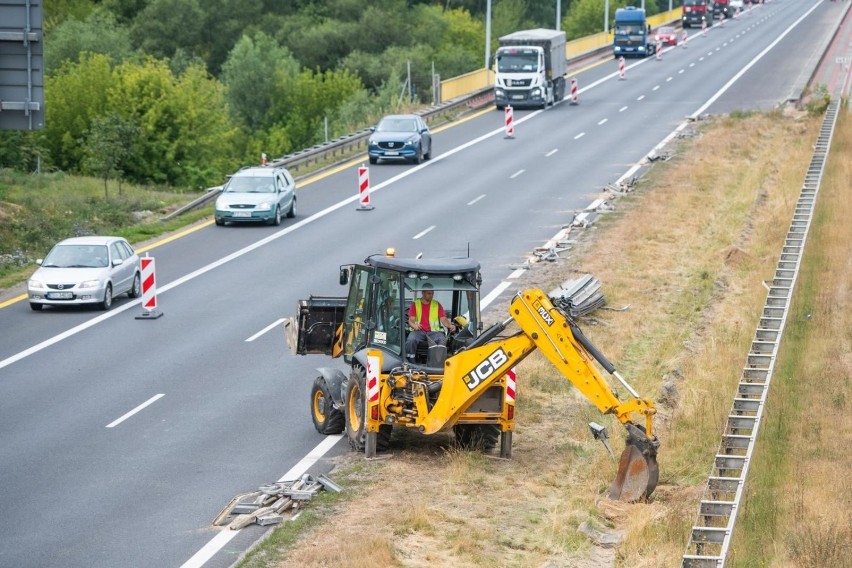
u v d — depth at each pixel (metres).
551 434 38.88
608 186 87.56
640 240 71.56
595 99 141.38
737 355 48.16
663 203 81.75
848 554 27.98
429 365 35.78
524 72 133.25
